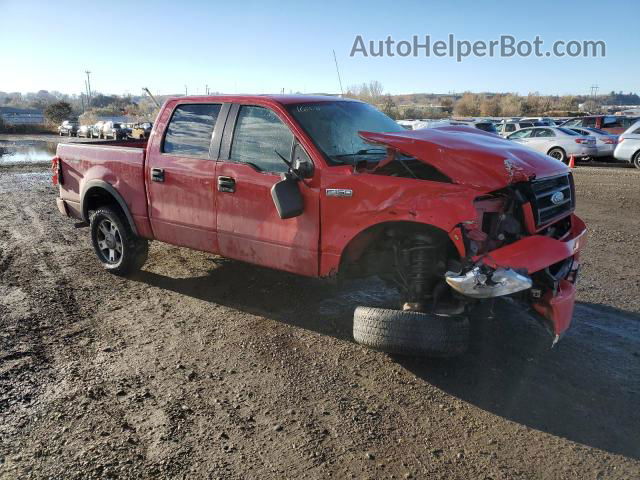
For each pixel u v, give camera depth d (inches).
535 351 171.0
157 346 174.7
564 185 165.2
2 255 281.9
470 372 157.9
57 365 161.3
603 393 147.0
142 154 215.8
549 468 117.0
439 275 155.4
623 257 280.1
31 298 216.8
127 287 231.0
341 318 196.7
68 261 270.4
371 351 170.9
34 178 666.8
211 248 199.5
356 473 115.4
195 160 197.3
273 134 178.7
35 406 139.7
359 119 194.5
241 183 183.5
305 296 218.5
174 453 121.4
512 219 147.0
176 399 143.3
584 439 127.1
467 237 139.9
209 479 113.3
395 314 148.4
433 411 138.5
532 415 136.6
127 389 148.0
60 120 3390.7
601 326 191.8
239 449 123.0
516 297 154.4
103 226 244.8
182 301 214.8
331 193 161.3
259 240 182.7
